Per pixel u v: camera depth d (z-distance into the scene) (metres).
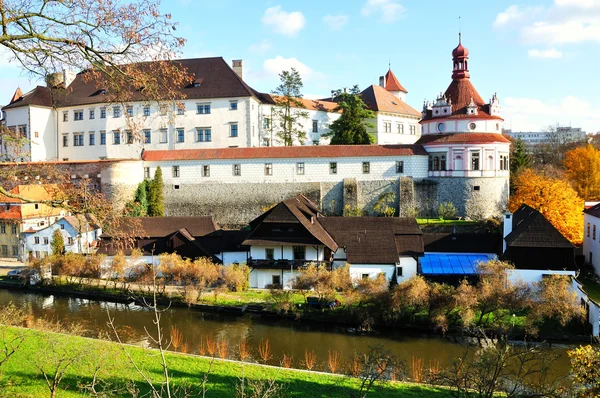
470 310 40.12
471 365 23.06
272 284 52.56
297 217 52.75
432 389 27.75
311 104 96.25
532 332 38.41
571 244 46.44
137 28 18.67
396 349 37.72
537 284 42.72
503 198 70.12
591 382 19.92
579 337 38.56
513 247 47.31
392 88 118.75
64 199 20.56
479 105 72.06
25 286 56.41
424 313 42.38
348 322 43.03
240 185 73.12
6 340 29.44
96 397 19.33
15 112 89.31
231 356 36.12
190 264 50.84
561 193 63.81
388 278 51.69
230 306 46.84
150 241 60.31
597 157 86.00
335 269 48.50
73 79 91.75
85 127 87.38
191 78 21.86
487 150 68.88
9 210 68.50
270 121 89.62
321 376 29.12
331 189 72.00
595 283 50.34
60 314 46.75
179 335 40.72
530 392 24.44
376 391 27.23
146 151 76.44
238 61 92.38
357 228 58.25
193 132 82.31
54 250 62.56
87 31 18.42
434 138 71.62
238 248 57.84
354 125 83.25
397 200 70.94
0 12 17.12
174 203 74.44
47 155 89.25
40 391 23.77
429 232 64.44
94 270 54.91
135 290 52.78
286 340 39.78
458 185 69.25
